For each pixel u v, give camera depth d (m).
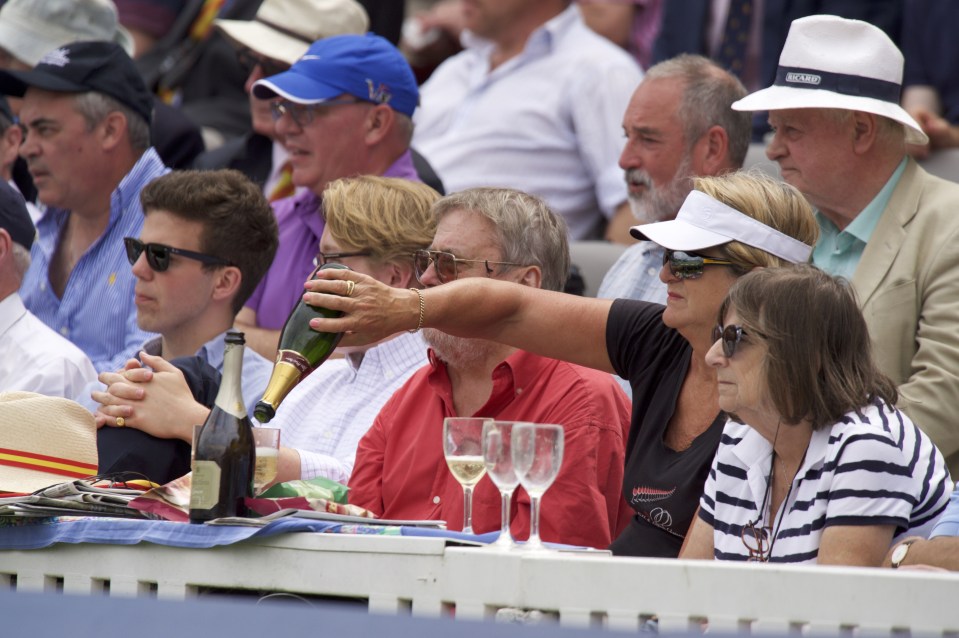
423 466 16.36
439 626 8.17
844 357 12.46
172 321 18.88
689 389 14.73
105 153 23.78
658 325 15.38
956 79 25.17
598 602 10.45
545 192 27.78
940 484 12.56
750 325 12.41
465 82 30.44
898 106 18.38
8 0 27.81
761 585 10.04
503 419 15.98
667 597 10.25
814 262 18.73
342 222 18.34
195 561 12.16
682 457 14.40
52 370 20.05
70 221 24.75
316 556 11.65
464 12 29.09
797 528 12.48
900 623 9.79
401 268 18.36
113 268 23.47
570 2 28.77
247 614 8.35
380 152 23.33
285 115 22.86
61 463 14.66
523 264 16.47
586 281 23.05
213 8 32.97
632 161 21.39
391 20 31.55
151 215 19.03
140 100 24.22
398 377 18.58
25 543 13.13
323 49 23.06
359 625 8.15
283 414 18.62
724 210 14.32
